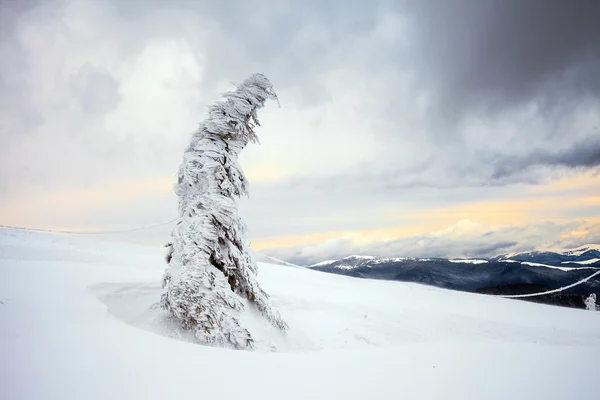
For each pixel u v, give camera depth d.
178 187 10.58
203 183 10.50
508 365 5.57
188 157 10.67
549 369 5.37
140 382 4.06
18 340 5.23
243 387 4.19
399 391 4.25
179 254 9.78
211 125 10.66
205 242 9.71
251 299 10.59
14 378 3.84
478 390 4.35
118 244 29.02
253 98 10.88
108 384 3.92
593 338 17.88
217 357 5.43
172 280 9.37
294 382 4.47
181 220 10.45
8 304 7.38
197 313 8.88
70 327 6.27
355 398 3.99
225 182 10.46
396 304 18.88
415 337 13.95
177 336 8.89
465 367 5.38
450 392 4.25
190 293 9.06
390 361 5.67
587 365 5.66
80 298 8.95
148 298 11.48
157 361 4.90
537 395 4.22
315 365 5.32
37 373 4.04
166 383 4.10
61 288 9.84
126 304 10.77
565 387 4.53
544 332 17.72
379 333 13.48
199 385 4.13
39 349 4.89
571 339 17.25
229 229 10.18
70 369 4.26
